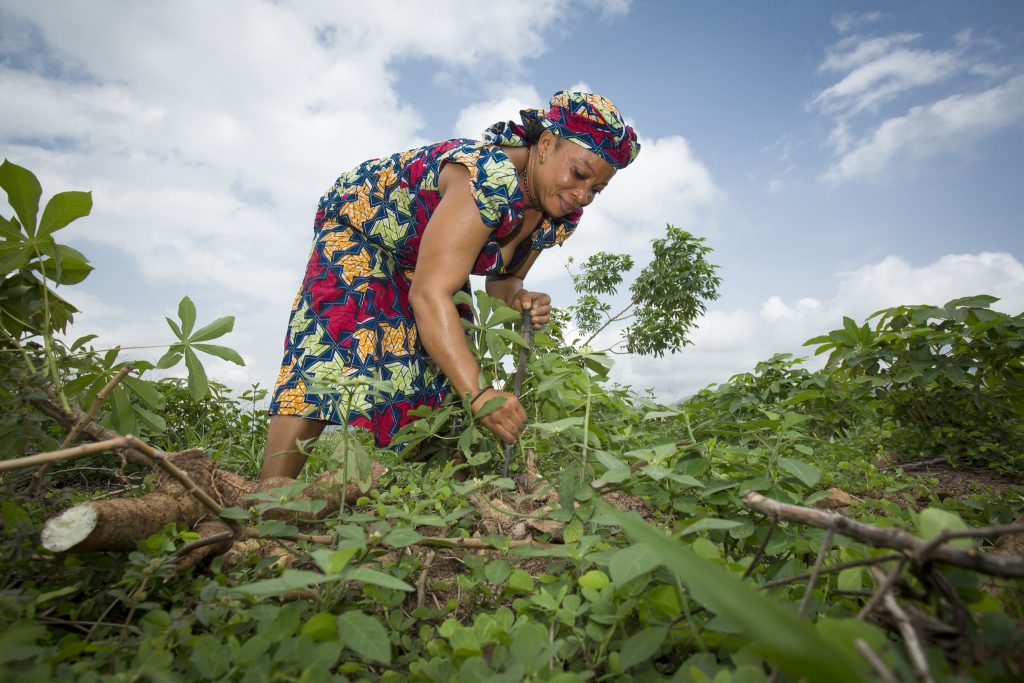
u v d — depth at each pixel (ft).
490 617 3.73
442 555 5.75
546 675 3.23
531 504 6.64
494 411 6.73
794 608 3.29
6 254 5.70
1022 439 13.84
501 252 8.23
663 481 5.13
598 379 7.46
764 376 15.51
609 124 7.82
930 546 2.37
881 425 15.52
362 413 7.84
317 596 3.94
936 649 2.17
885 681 1.83
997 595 3.53
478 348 8.10
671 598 3.25
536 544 5.32
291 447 7.64
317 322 8.09
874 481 9.50
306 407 7.66
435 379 9.14
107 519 3.97
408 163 8.34
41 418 5.13
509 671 2.90
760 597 1.74
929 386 13.65
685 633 3.30
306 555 4.51
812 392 5.31
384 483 8.16
